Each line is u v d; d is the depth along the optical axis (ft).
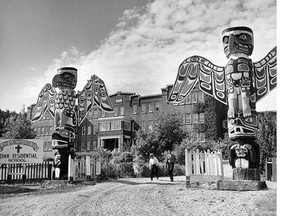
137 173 57.77
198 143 83.56
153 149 85.20
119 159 77.66
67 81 47.24
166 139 88.17
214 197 27.94
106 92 49.32
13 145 47.73
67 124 46.50
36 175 47.75
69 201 30.60
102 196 32.22
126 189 36.19
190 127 105.91
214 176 35.45
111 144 136.56
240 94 32.76
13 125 102.78
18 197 34.42
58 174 45.39
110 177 52.85
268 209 22.61
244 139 32.24
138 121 122.21
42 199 32.58
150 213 24.54
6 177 48.70
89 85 49.90
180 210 24.80
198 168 36.17
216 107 105.50
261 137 45.98
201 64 36.45
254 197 26.32
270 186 32.91
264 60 33.99
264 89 33.32
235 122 32.60
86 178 47.47
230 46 33.71
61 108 46.55
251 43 33.99
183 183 39.93
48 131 134.72
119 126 126.72
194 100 106.93
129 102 126.93
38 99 51.16
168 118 90.63
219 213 23.16
